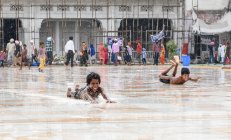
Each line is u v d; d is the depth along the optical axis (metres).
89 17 48.75
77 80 22.58
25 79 23.80
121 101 13.29
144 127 8.59
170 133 7.96
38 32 48.31
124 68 37.28
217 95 15.13
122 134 7.89
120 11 48.81
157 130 8.27
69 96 14.30
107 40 46.41
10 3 47.59
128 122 9.20
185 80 19.83
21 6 48.03
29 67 37.84
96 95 13.50
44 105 12.31
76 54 48.06
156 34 47.19
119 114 10.36
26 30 48.00
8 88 18.30
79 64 44.06
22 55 41.31
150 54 48.75
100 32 48.81
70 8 48.53
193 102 12.95
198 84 20.03
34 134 7.96
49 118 9.82
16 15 47.56
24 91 16.92
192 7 46.69
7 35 48.16
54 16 48.50
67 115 10.26
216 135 7.77
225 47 45.16
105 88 17.98
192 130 8.26
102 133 8.00
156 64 44.81
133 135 7.79
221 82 21.30
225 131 8.15
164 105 12.17
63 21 49.28
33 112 10.87
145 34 49.38
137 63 46.81
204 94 15.50
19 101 13.41
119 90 17.12
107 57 45.19
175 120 9.44
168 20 49.50
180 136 7.69
